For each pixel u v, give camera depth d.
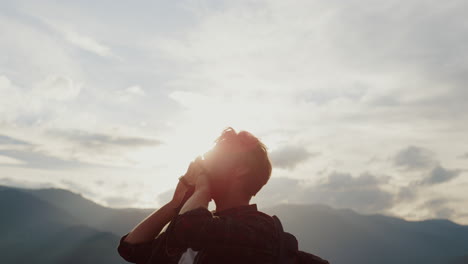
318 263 1.42
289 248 1.41
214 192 1.47
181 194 1.56
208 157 1.51
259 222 1.39
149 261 1.44
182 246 1.30
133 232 1.53
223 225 1.29
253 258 1.31
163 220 1.55
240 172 1.45
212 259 1.29
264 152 1.49
